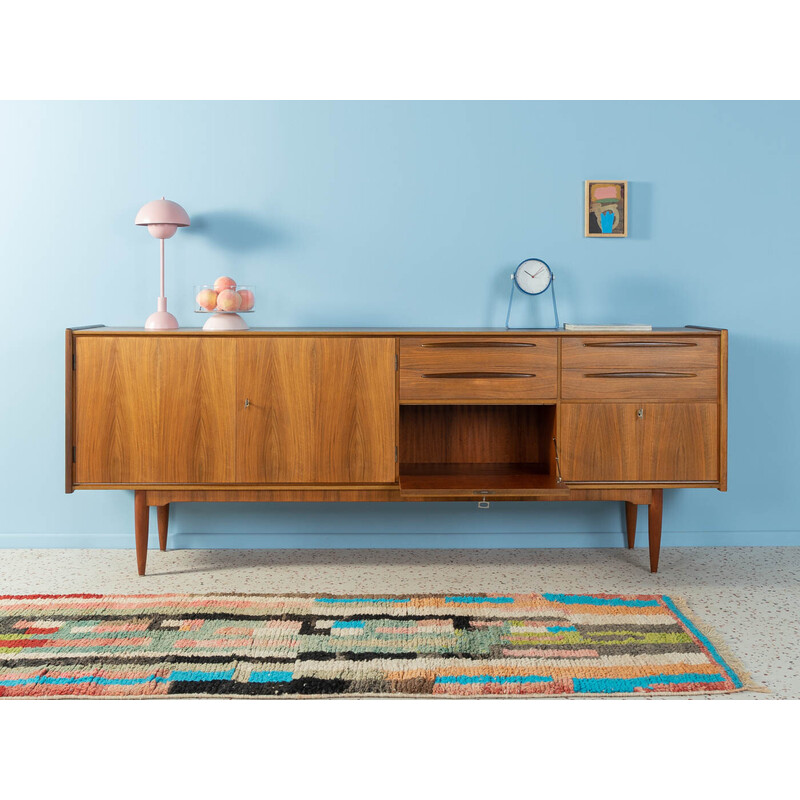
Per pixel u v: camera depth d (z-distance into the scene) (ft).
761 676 7.86
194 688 7.52
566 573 10.82
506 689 7.52
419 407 11.43
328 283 11.60
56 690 7.47
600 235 11.57
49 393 11.54
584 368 10.32
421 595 9.84
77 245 11.43
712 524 11.93
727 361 10.91
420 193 11.54
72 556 11.41
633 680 7.70
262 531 11.81
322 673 7.82
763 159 11.62
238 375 10.19
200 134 11.41
